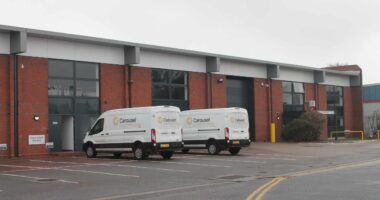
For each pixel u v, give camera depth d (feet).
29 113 88.99
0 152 84.64
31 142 88.79
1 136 85.05
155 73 112.16
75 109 96.73
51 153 90.58
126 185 47.65
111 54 103.40
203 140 91.66
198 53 118.83
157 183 49.16
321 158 81.97
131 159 80.02
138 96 107.24
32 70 89.97
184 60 118.73
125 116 80.64
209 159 79.46
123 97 104.94
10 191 43.93
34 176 55.67
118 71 104.42
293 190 41.78
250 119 139.13
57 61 94.48
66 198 39.63
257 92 139.85
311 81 161.38
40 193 42.57
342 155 89.04
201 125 92.12
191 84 119.85
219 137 89.56
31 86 89.61
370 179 49.37
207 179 52.60
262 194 39.50
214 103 124.98
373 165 67.15
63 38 93.56
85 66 99.30
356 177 51.44
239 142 89.97
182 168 64.85
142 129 77.97
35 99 90.02
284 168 64.49
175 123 80.07
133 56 104.17
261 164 70.74
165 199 38.29
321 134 148.56
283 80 149.38
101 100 100.94
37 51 90.99
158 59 112.37
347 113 178.19
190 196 39.65
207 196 39.40
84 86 98.78
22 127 87.76
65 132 97.60
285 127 142.61
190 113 94.02
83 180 51.85
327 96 169.58
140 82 107.86
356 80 180.14
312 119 142.31
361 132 161.79
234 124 89.86
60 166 68.13
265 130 141.38
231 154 91.81
